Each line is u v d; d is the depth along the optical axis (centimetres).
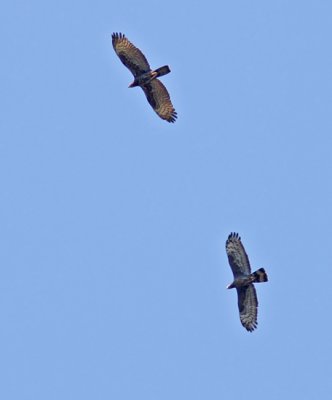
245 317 6256
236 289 6259
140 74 6481
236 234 6300
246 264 6256
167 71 6469
